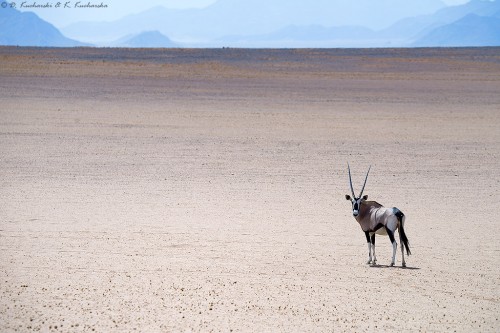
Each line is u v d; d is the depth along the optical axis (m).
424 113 138.12
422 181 78.44
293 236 54.28
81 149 95.94
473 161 91.31
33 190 71.06
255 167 85.62
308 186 75.12
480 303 37.62
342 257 48.25
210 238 52.97
